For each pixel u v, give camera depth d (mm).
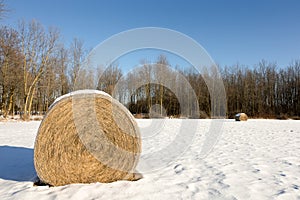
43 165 3600
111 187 3480
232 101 38000
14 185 3594
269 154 5789
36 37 26297
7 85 23562
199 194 3184
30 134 10047
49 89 28875
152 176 4047
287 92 39469
